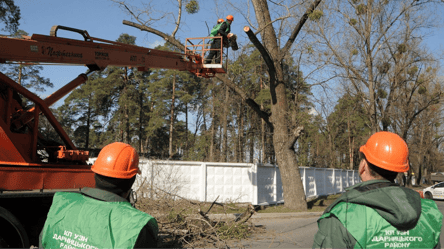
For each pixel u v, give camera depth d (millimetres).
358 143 47312
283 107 14797
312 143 29750
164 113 52219
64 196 2084
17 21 24047
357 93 24047
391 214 1655
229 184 14312
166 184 12266
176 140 56188
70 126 53688
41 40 5852
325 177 23297
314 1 12891
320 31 17500
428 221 1776
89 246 1771
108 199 1968
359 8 22031
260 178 15016
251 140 38469
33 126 5512
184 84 51531
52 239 1924
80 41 6555
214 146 42875
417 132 47438
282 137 14734
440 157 70000
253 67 22844
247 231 8680
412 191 1807
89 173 5629
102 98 47250
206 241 7266
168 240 7000
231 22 10633
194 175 13578
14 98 5773
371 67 23453
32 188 4840
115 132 50562
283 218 12633
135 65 8016
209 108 42062
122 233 1718
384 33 22484
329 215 1797
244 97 15070
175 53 9320
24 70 37656
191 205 9078
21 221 4910
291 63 15906
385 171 1859
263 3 14719
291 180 14609
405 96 30453
